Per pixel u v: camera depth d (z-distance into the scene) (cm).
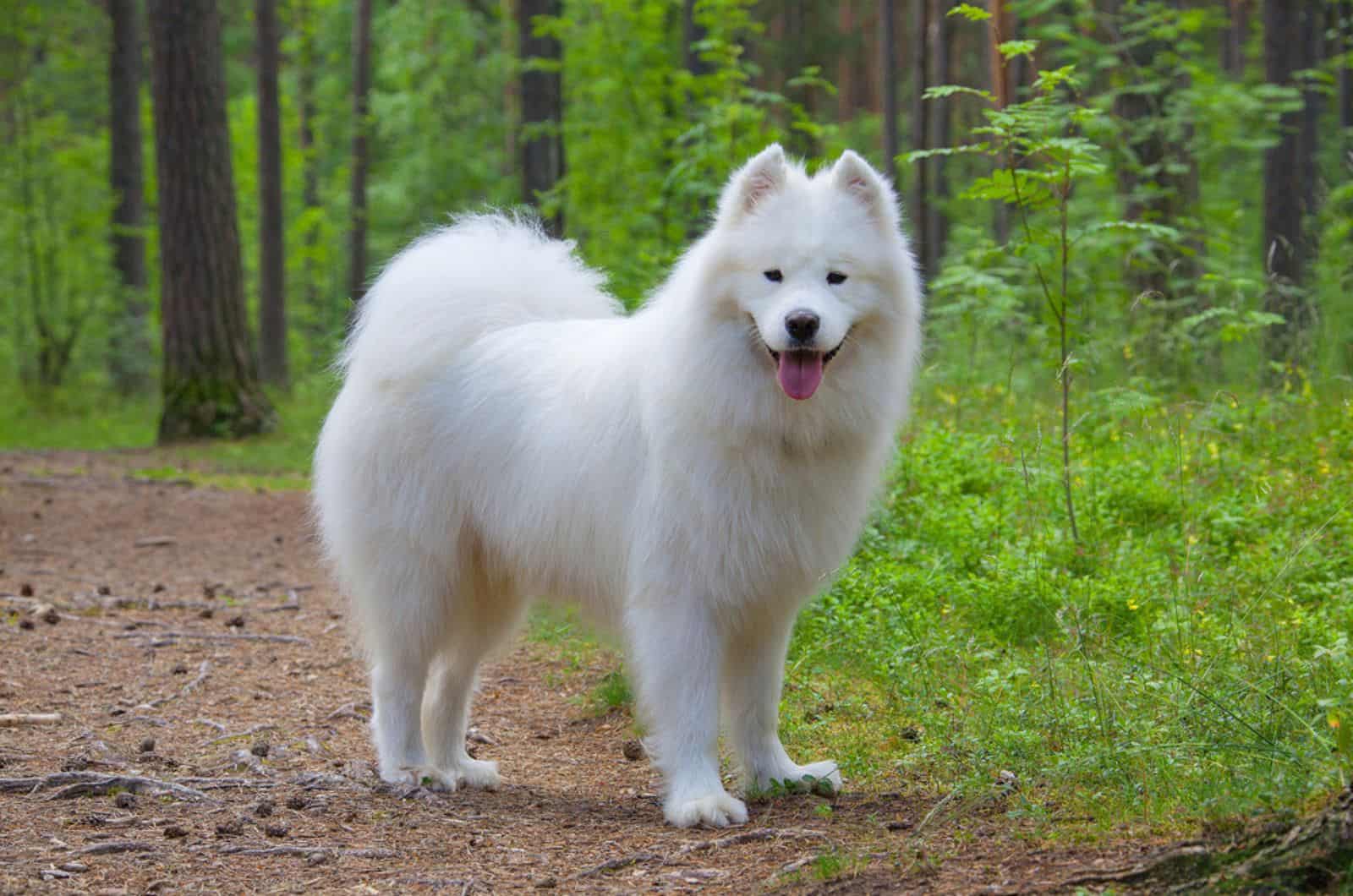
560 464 444
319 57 3500
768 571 416
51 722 534
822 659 563
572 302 510
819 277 397
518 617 502
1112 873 309
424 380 475
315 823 414
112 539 979
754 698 447
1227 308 904
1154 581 594
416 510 470
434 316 482
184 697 584
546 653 682
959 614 597
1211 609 552
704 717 420
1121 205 1166
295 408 1827
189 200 1541
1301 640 496
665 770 424
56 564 890
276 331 2188
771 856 373
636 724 543
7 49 2283
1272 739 383
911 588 613
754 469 405
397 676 478
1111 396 798
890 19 2217
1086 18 1188
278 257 2180
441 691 493
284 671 637
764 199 410
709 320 405
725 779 476
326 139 3278
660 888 350
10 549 930
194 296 1552
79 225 2238
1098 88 1388
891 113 2231
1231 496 689
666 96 1577
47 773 460
